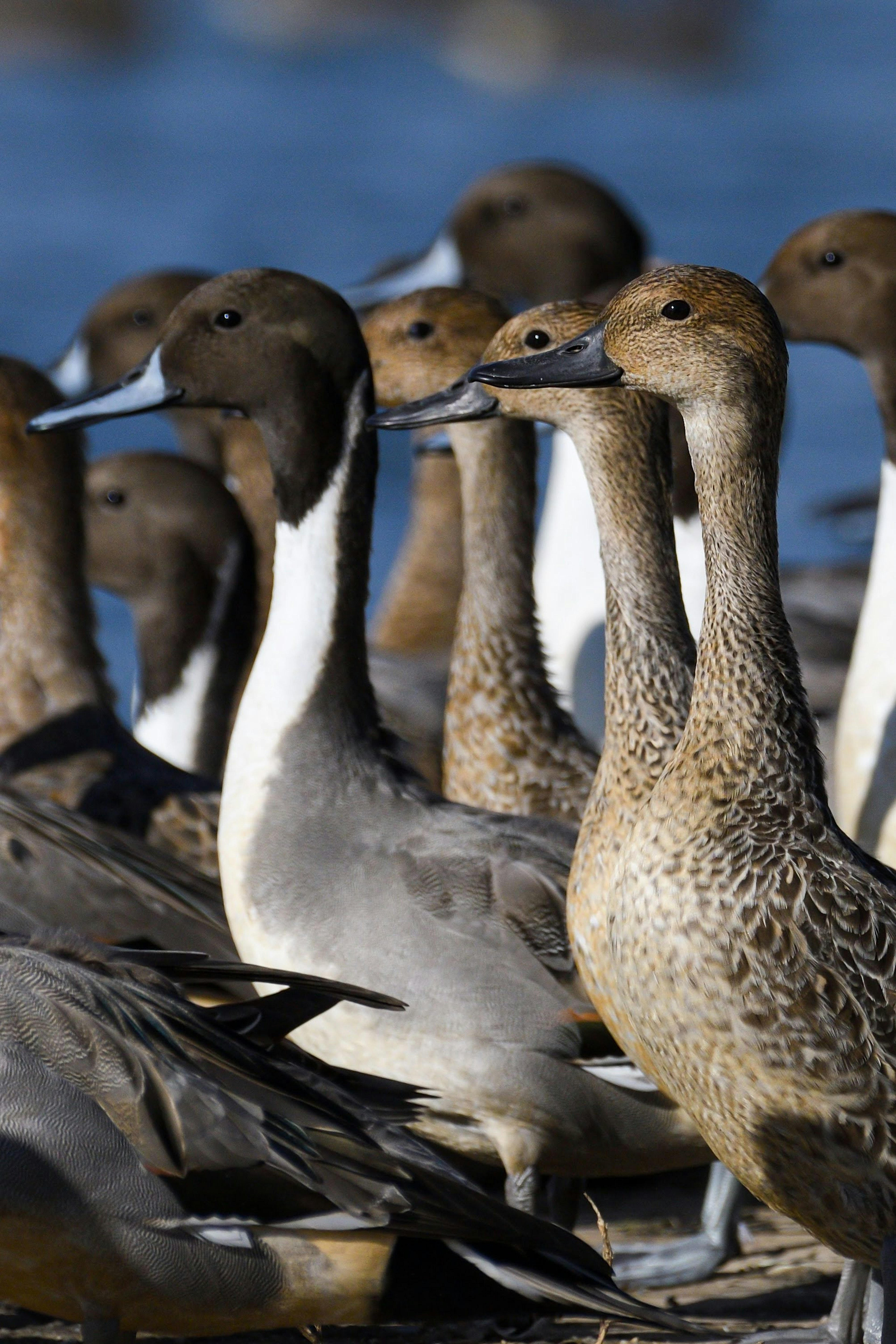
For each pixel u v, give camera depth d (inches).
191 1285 308.8
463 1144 384.2
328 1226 302.7
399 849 387.9
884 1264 318.7
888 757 483.8
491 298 484.4
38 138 2810.0
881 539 492.4
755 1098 318.3
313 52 3612.2
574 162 2588.6
